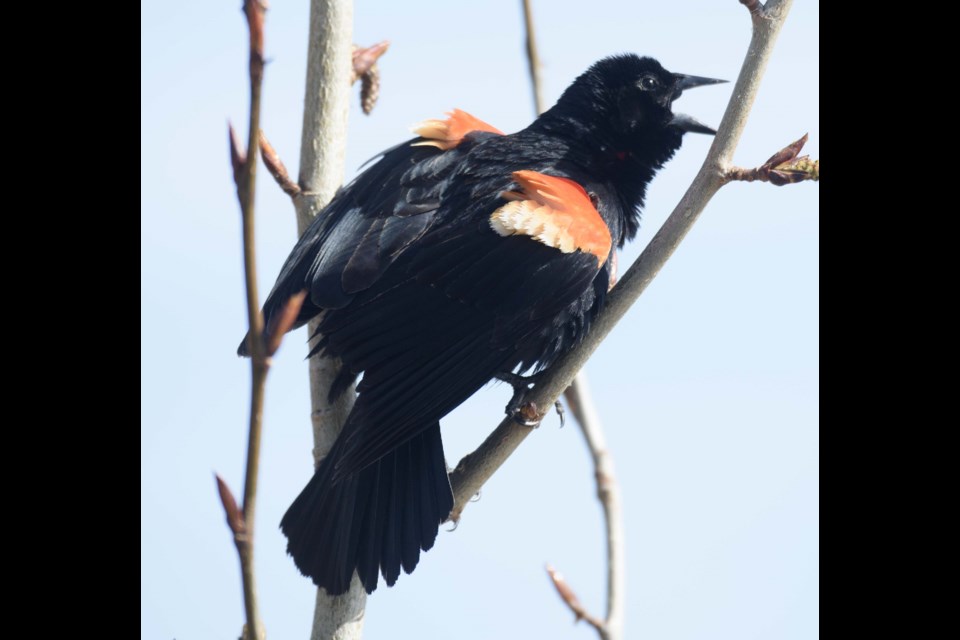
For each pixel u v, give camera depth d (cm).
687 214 714
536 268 826
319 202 832
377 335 791
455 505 809
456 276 817
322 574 749
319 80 820
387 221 838
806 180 640
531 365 856
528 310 824
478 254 823
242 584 411
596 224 858
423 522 776
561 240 828
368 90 868
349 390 813
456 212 853
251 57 370
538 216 830
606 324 761
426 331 799
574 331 854
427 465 794
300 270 819
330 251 815
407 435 767
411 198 855
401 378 782
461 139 914
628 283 765
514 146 927
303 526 760
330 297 794
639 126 970
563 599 810
